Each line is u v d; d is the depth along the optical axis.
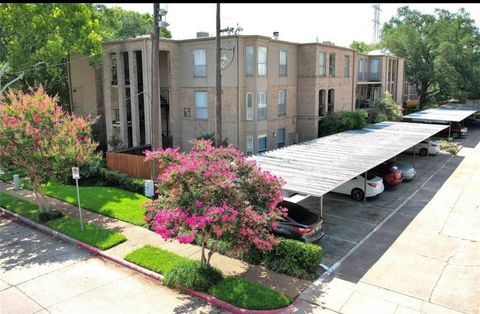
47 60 30.58
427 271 13.38
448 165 30.53
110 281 12.91
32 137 16.48
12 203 20.58
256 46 28.39
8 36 30.59
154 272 13.24
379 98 44.22
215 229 10.84
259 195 12.35
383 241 15.89
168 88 31.97
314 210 19.73
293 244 13.24
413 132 31.05
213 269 12.63
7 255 14.95
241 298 11.42
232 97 29.03
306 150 23.44
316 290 12.16
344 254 14.70
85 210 19.59
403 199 21.67
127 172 24.86
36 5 28.39
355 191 21.47
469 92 56.34
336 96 36.97
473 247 15.27
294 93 34.00
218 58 22.45
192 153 12.98
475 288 12.27
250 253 13.80
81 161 17.39
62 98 39.38
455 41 54.09
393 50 56.38
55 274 13.39
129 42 30.50
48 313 11.11
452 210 19.73
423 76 55.47
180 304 11.55
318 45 33.03
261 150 30.80
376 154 22.11
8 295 12.09
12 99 17.14
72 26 30.38
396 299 11.66
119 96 31.89
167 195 12.41
